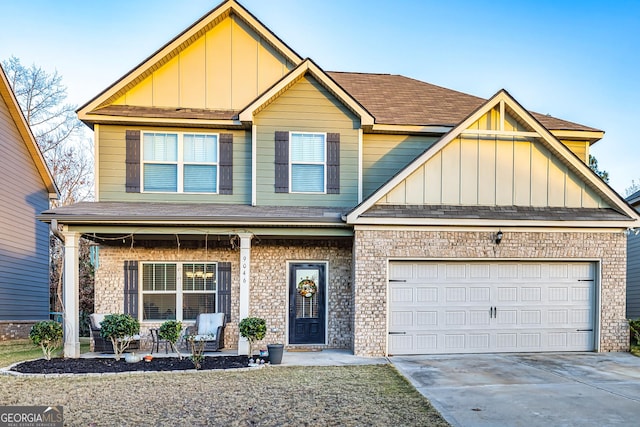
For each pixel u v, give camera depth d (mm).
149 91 11664
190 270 11297
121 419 5523
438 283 10141
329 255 11219
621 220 10031
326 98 11359
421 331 10055
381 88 14055
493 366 8680
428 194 10125
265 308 11016
